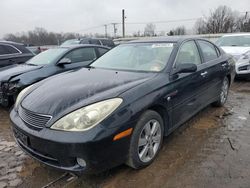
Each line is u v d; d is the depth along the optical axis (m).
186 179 2.75
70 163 2.47
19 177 2.86
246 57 7.66
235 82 7.81
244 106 5.27
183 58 3.77
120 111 2.56
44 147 2.50
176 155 3.26
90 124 2.42
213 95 4.63
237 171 2.88
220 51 5.09
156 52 3.79
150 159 3.02
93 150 2.38
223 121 4.41
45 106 2.67
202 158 3.17
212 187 2.61
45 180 2.80
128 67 3.73
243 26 48.78
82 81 3.20
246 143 3.56
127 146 2.65
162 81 3.16
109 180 2.77
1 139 3.86
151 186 2.66
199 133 3.92
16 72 5.21
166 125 3.28
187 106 3.67
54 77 3.65
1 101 5.11
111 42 16.59
